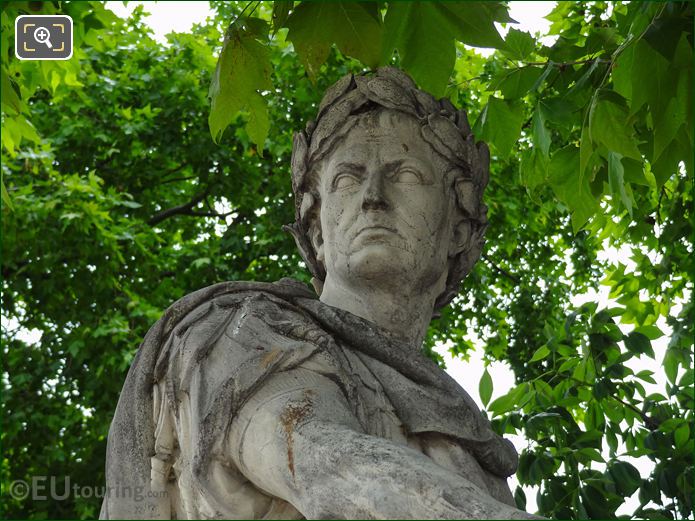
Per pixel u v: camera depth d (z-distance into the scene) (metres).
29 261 9.61
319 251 3.07
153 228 11.37
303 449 2.18
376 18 2.92
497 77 4.01
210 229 11.71
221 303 2.64
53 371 9.46
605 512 4.11
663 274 5.17
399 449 2.11
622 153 3.36
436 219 2.90
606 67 3.94
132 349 9.38
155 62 11.16
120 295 9.98
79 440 9.42
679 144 3.44
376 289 2.84
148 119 10.75
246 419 2.31
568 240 9.36
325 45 2.94
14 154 6.33
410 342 2.86
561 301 9.63
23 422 9.21
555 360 4.64
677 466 4.17
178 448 2.49
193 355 2.46
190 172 11.52
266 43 3.10
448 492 1.98
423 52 2.89
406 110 2.98
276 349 2.42
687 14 3.16
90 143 10.70
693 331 4.41
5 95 4.41
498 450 2.58
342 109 2.99
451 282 3.05
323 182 3.01
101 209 9.91
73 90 10.55
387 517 1.99
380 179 2.88
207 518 2.29
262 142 3.12
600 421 4.55
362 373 2.56
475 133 4.01
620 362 4.42
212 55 11.51
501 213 9.75
